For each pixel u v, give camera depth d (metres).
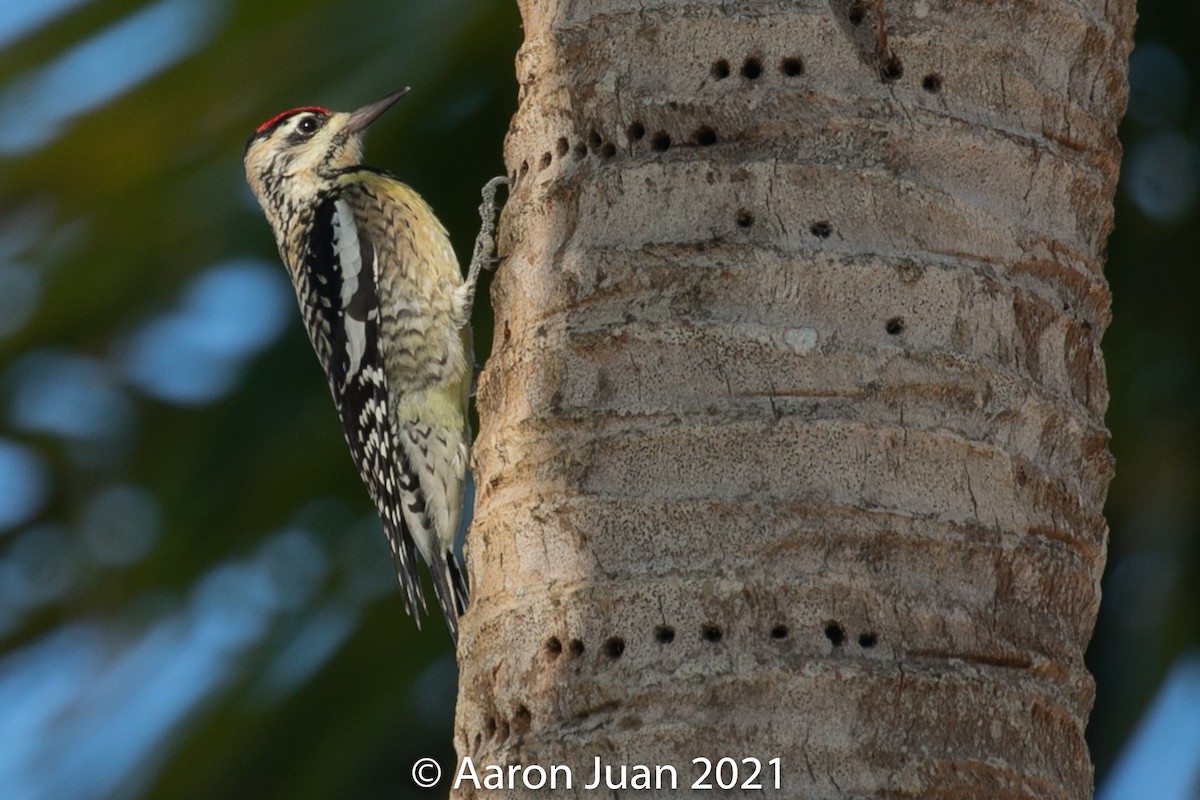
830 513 6.41
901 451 6.50
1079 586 6.78
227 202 12.21
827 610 6.34
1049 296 6.93
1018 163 6.96
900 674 6.29
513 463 6.94
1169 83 12.41
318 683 12.49
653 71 7.09
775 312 6.63
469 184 12.48
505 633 6.82
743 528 6.42
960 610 6.43
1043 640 6.58
